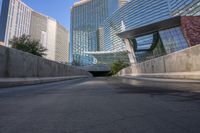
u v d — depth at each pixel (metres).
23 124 2.67
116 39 110.75
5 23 99.69
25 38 39.78
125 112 3.38
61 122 2.76
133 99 4.93
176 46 44.75
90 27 160.25
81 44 162.00
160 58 18.05
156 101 4.51
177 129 2.34
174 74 14.74
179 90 6.83
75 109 3.73
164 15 81.44
